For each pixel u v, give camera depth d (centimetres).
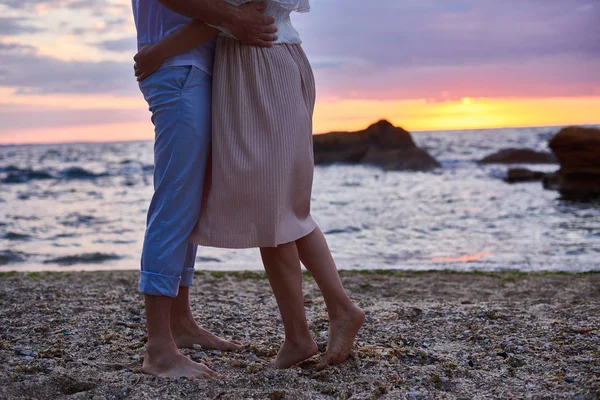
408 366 222
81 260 745
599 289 414
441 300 386
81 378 206
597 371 208
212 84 206
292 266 210
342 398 190
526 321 290
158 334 212
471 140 6812
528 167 2791
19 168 3139
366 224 1082
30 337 269
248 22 196
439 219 1145
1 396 188
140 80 212
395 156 3181
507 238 880
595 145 1906
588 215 1151
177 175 203
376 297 403
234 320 309
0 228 1091
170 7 195
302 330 217
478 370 219
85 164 3650
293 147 201
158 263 206
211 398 189
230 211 201
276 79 201
